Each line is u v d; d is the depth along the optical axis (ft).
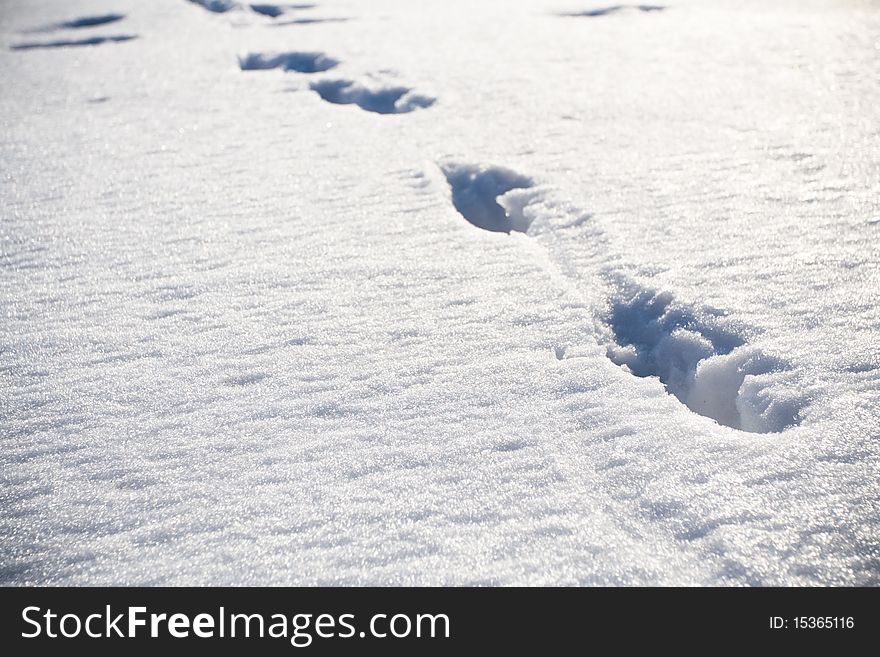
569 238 7.49
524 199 8.58
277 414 5.17
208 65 14.84
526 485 4.49
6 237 7.83
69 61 15.42
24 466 4.73
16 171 9.69
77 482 4.60
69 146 10.62
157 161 10.00
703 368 5.66
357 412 5.17
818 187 8.27
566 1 19.74
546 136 10.26
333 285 6.81
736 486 4.39
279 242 7.66
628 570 3.93
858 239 7.05
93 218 8.29
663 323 6.12
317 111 12.01
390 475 4.60
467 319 6.21
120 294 6.73
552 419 5.02
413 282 6.82
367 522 4.27
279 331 6.13
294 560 4.05
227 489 4.53
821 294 6.15
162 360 5.78
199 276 7.02
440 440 4.88
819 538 4.04
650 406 5.10
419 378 5.50
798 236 7.18
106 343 6.00
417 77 13.23
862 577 3.84
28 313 6.43
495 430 4.95
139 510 4.39
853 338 5.55
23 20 18.88
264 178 9.34
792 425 4.94
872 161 8.89
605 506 4.32
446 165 9.56
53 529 4.27
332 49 15.30
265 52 15.39
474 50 15.02
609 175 8.87
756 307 6.03
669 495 4.35
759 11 17.75
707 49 14.38
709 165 9.02
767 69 12.87
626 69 13.30
